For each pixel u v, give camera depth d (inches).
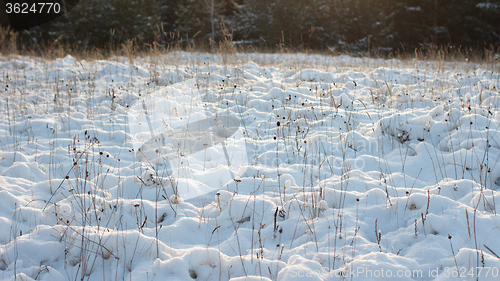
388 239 110.4
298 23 828.6
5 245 103.9
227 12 1004.6
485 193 125.2
